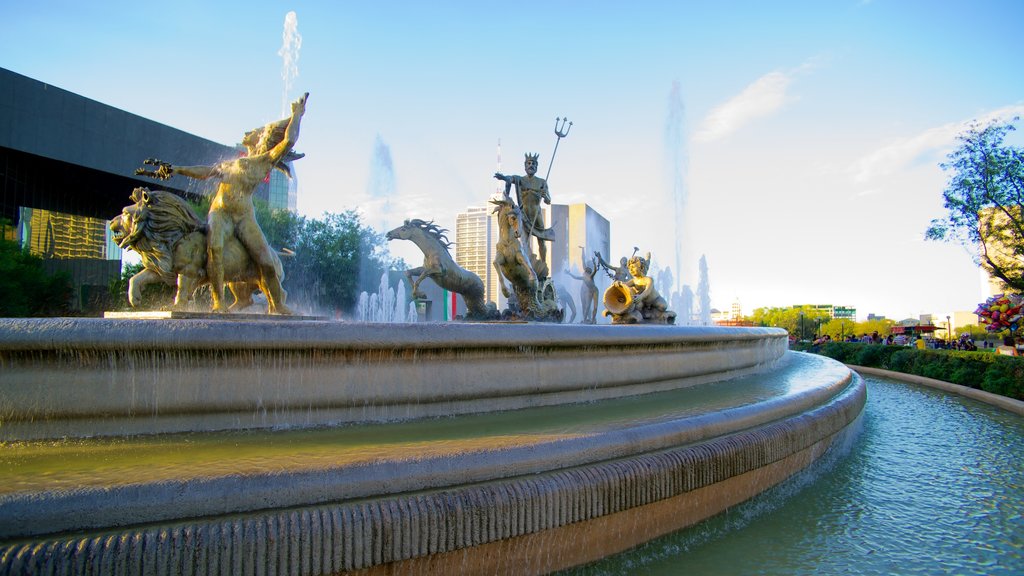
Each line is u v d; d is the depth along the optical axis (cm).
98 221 5231
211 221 651
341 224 4356
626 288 1280
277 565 300
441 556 346
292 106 694
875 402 1459
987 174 2595
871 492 662
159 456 371
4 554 262
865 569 459
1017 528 557
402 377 527
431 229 1273
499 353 585
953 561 480
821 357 1555
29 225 4706
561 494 387
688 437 500
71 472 321
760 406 608
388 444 403
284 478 320
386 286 3694
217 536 291
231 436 448
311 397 491
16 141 3581
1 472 324
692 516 488
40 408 427
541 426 485
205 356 466
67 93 3803
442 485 359
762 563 458
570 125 1392
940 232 2755
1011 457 852
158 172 652
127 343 440
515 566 377
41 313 3209
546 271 1325
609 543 425
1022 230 2556
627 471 426
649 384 740
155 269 616
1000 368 1462
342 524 315
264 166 687
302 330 488
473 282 1306
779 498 596
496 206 1235
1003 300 2455
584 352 659
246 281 698
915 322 10169
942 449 905
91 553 272
